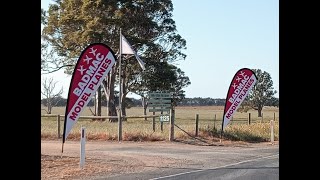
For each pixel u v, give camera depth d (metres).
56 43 47.34
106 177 11.20
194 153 17.61
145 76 47.69
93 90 12.64
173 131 22.72
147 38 46.97
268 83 70.19
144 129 25.12
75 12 44.88
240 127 27.12
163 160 14.97
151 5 45.62
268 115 64.69
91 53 12.60
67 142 21.44
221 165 13.95
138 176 11.42
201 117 58.56
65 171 11.91
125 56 44.41
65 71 48.84
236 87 21.27
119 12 43.34
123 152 17.34
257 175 11.77
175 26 48.22
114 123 33.09
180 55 49.38
